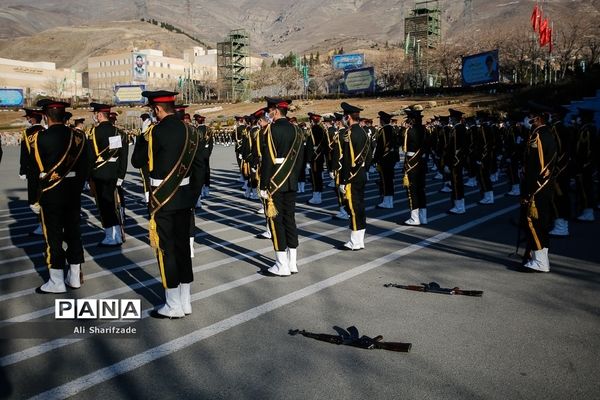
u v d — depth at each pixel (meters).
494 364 3.95
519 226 6.58
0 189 15.77
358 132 7.38
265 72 112.94
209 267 6.71
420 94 60.91
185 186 4.94
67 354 4.19
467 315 4.94
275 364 3.97
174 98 4.96
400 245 7.85
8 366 3.99
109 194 7.88
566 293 5.59
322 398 3.48
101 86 126.56
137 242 8.34
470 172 12.29
